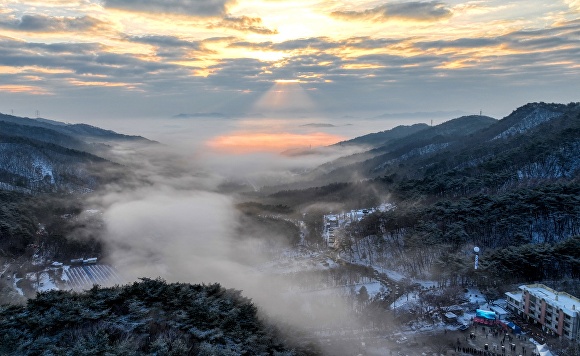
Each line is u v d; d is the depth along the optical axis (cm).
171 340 6266
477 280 11781
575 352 8188
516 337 9212
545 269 11644
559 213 13675
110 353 5319
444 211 15038
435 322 10094
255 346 6625
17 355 5334
